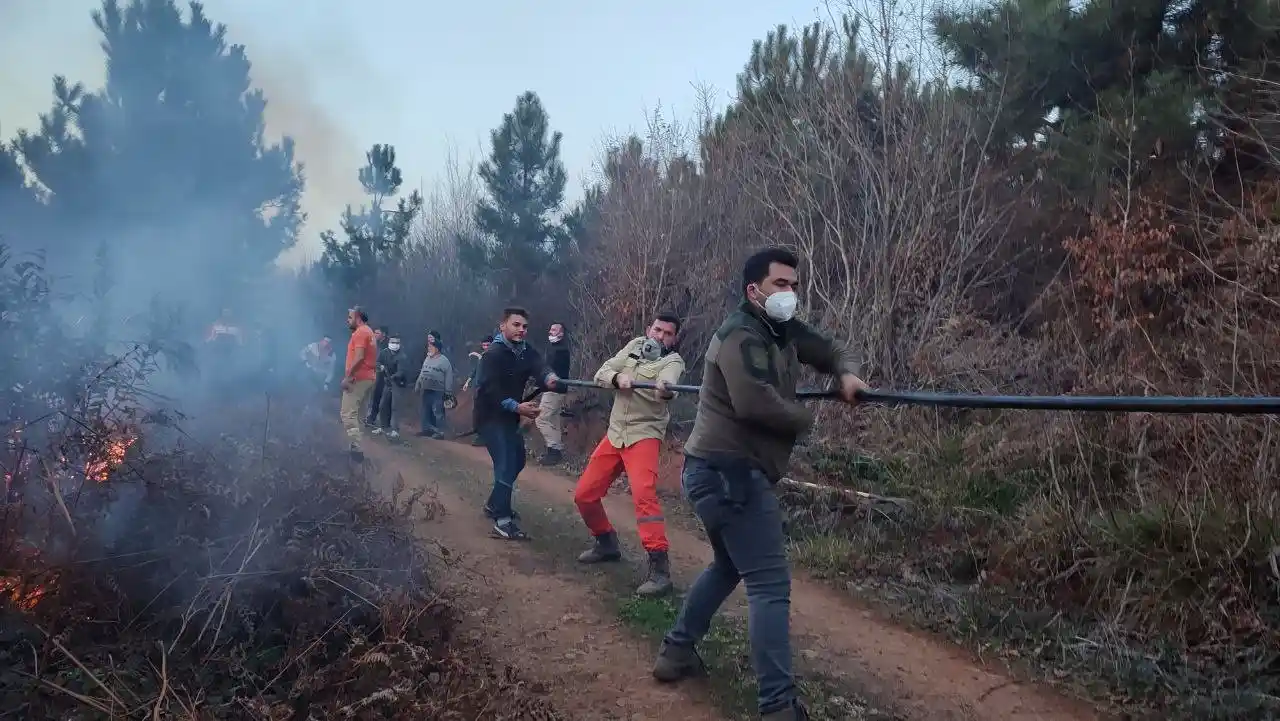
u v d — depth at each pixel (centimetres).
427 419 1388
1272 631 454
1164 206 726
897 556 637
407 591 409
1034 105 1062
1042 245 977
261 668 357
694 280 1341
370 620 392
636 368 561
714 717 375
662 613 494
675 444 1018
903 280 967
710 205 1388
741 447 360
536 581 553
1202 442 559
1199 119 870
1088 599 526
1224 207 755
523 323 672
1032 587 556
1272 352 560
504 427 667
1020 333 923
